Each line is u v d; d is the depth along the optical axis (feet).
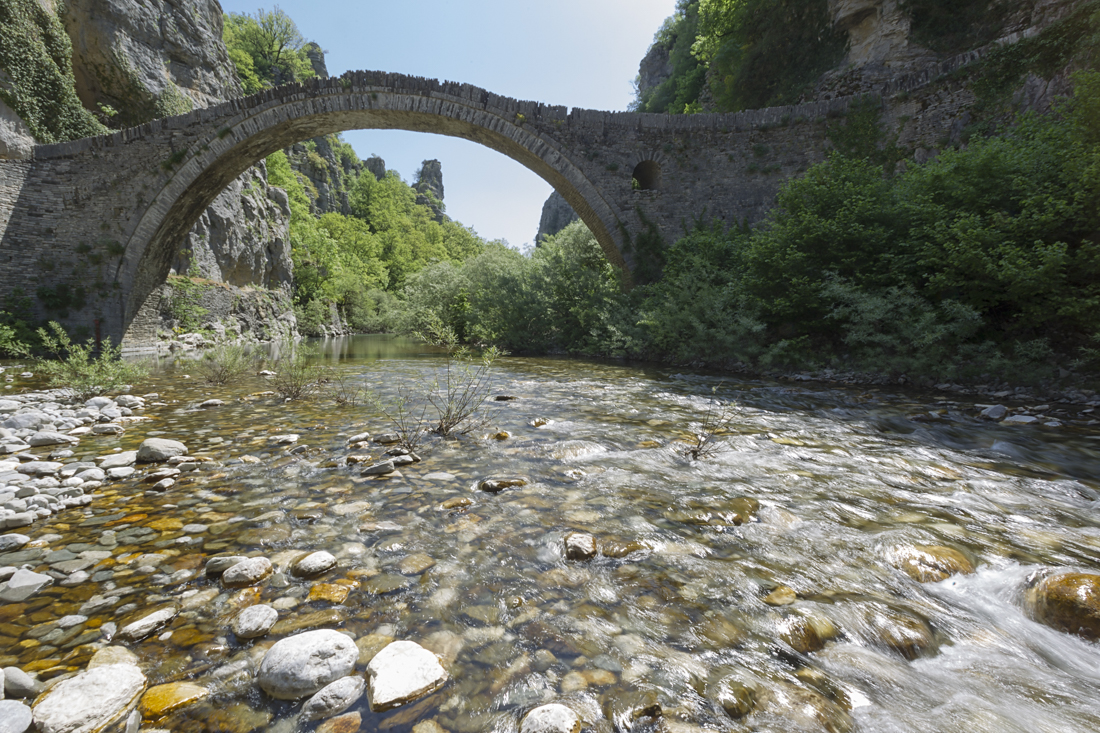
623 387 31.27
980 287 29.07
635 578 7.89
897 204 34.53
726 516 10.46
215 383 31.27
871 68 59.72
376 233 250.16
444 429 17.80
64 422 18.19
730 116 57.72
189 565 8.09
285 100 54.95
